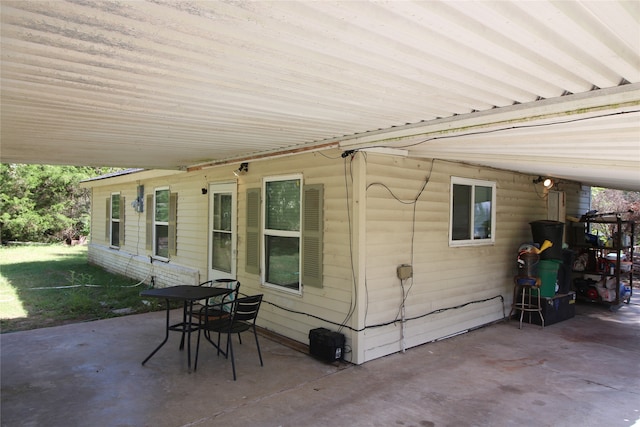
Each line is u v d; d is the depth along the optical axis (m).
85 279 10.02
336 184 4.82
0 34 1.80
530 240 7.13
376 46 1.90
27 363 4.53
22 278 10.25
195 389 3.90
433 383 4.10
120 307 7.25
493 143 3.88
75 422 3.29
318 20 1.66
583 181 7.90
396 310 4.98
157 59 2.10
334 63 2.13
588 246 7.98
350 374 4.29
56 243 20.14
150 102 2.89
